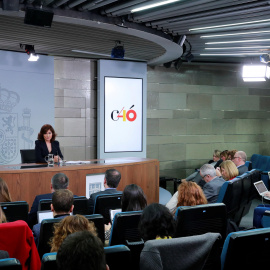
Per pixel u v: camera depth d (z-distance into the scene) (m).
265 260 2.23
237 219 5.29
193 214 2.80
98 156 9.01
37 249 2.89
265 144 10.79
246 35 6.86
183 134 10.02
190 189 3.42
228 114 10.42
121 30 6.34
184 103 10.00
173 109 9.90
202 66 10.12
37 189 5.54
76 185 5.82
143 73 9.30
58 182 4.12
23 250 2.59
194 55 9.02
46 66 8.41
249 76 8.67
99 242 1.34
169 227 2.28
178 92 9.94
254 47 7.91
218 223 2.92
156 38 6.85
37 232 2.99
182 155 10.03
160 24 6.34
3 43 7.54
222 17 5.77
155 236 2.26
